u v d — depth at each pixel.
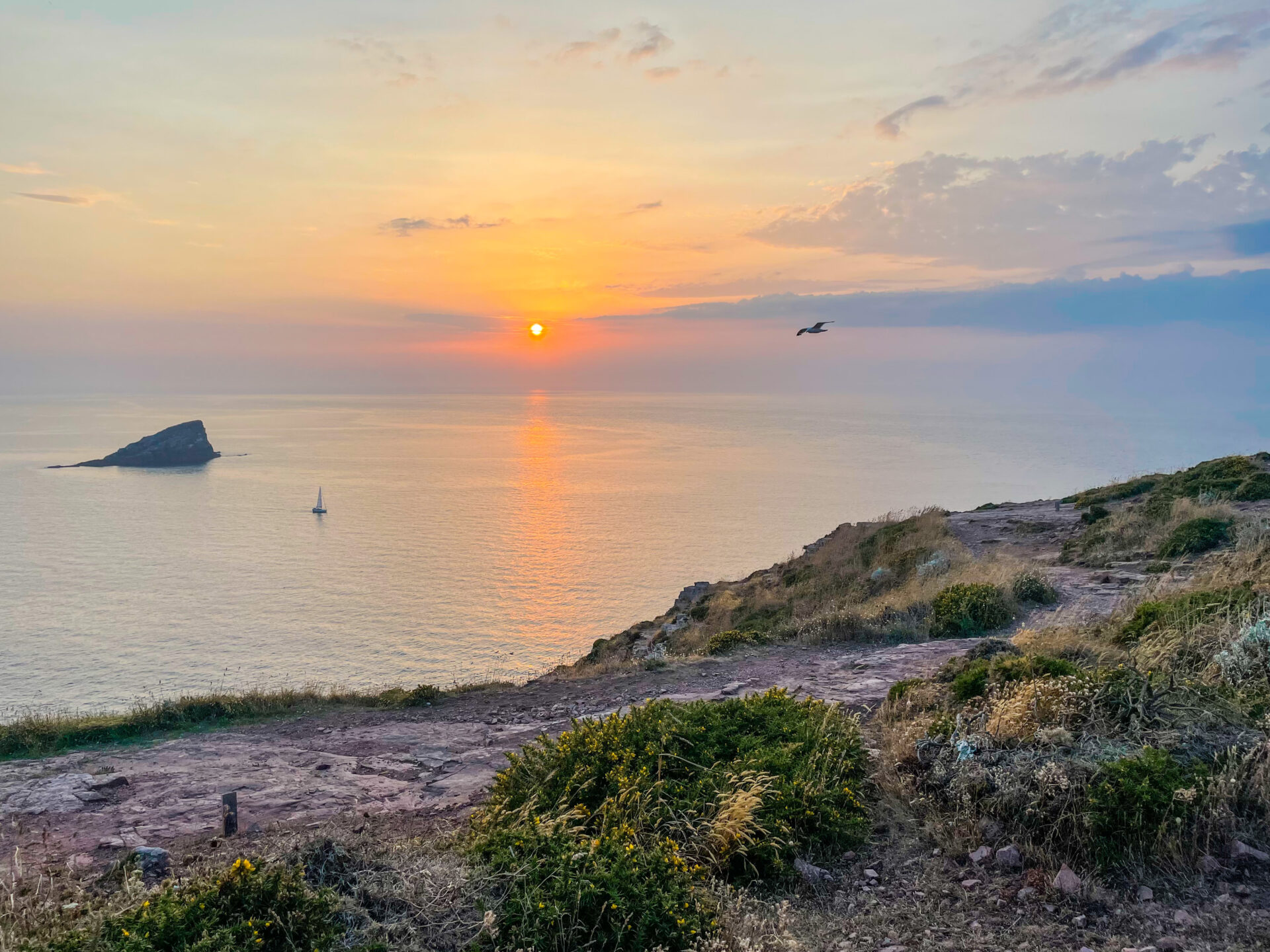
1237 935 3.79
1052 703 5.81
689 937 3.97
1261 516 15.98
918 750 6.03
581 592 94.00
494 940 3.85
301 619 84.19
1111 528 19.03
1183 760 5.09
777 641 13.90
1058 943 3.92
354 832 5.91
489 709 11.08
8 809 6.63
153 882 4.82
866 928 4.26
